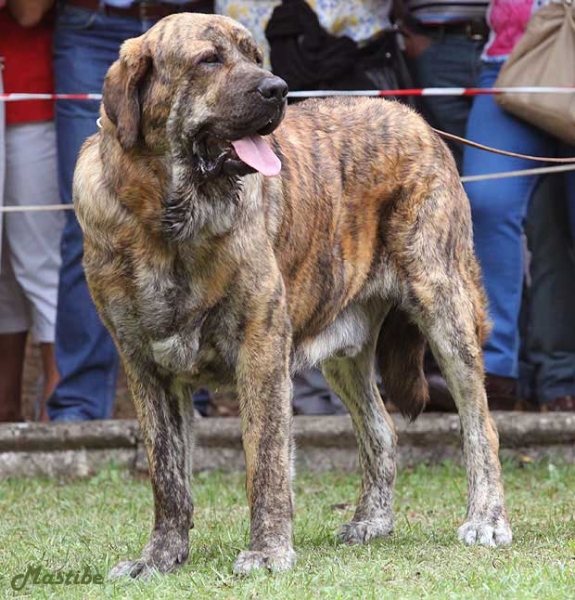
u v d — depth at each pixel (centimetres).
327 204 1001
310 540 1018
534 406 1566
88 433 1363
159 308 894
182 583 852
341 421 1385
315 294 1005
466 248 1066
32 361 1798
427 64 1452
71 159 1386
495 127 1340
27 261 1449
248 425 909
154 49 875
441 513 1136
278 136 984
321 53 1370
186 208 874
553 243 1460
